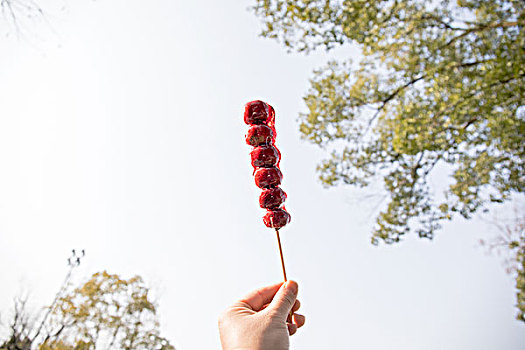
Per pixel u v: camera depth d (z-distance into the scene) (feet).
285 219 2.04
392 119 6.95
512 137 5.62
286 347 1.70
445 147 6.44
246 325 1.72
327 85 7.34
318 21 6.38
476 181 6.38
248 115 2.12
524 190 6.24
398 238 7.29
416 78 6.64
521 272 7.07
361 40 6.43
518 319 7.18
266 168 2.10
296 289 1.90
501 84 5.51
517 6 5.38
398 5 6.14
